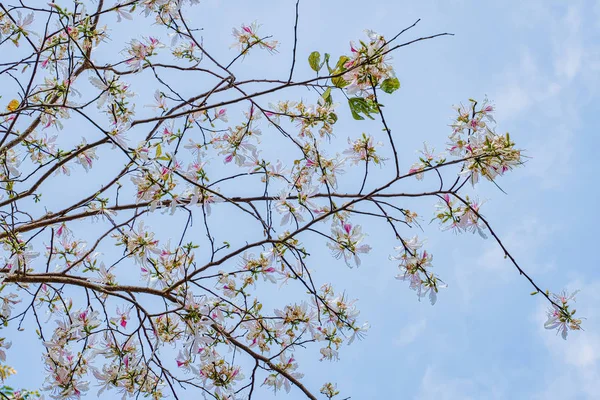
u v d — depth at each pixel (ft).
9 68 11.05
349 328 12.23
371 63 10.19
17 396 11.48
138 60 11.80
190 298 11.52
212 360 12.16
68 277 11.70
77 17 11.85
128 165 10.77
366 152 11.11
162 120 12.36
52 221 11.43
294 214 11.27
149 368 12.14
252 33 11.83
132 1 11.83
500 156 10.12
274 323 12.50
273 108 12.08
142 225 11.48
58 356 12.16
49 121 12.89
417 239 11.46
